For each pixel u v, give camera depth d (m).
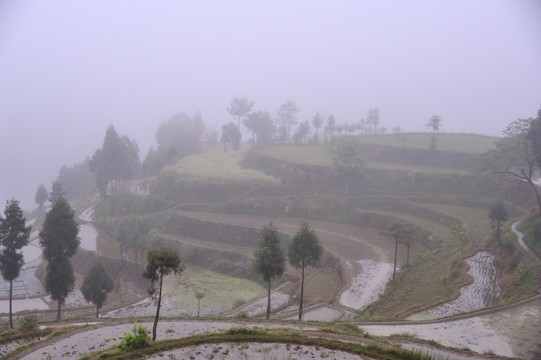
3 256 37.09
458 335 25.06
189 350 19.58
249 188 86.19
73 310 48.47
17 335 27.16
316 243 33.81
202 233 72.94
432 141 87.06
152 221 80.56
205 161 106.62
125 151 107.69
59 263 39.91
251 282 56.69
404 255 54.88
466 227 52.62
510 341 23.86
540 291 32.09
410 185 77.44
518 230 48.22
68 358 21.38
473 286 37.75
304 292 47.25
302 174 85.94
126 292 56.00
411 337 23.80
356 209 72.50
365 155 94.38
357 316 35.66
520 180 64.75
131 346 19.78
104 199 103.62
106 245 76.81
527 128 47.66
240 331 22.08
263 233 34.81
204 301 49.00
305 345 20.41
